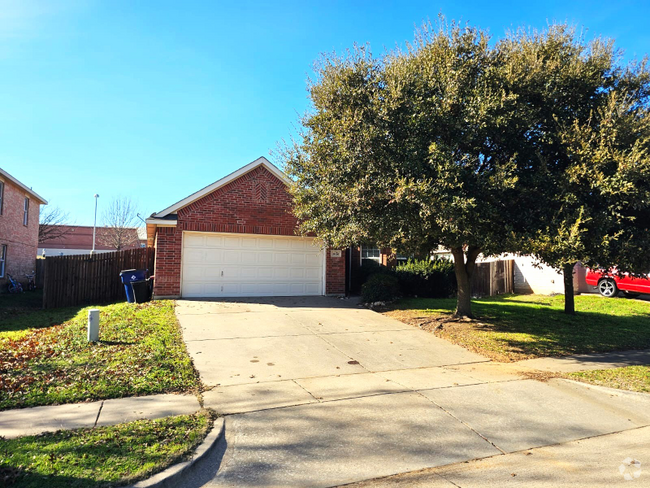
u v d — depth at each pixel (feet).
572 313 43.21
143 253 51.75
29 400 17.76
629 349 31.91
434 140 27.78
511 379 23.49
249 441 15.26
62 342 26.71
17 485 11.37
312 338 30.35
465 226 26.53
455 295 55.57
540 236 25.40
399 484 13.06
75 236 152.05
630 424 18.38
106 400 18.30
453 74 27.30
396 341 30.76
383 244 32.01
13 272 68.74
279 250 48.42
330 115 30.32
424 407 19.03
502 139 27.89
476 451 15.42
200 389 20.07
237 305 41.04
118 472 12.29
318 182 32.94
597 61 29.09
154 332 29.19
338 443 15.46
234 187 46.01
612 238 25.29
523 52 29.40
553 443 16.34
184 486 12.55
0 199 62.44
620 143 26.25
